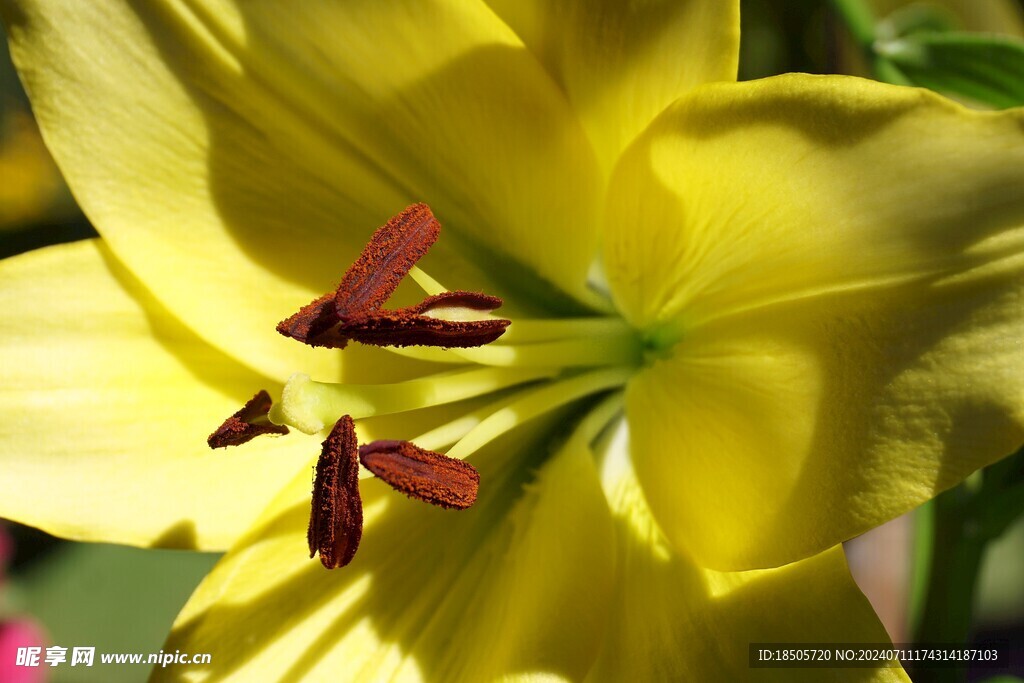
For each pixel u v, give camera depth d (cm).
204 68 30
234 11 30
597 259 32
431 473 29
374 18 29
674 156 28
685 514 30
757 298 28
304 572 30
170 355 31
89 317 30
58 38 29
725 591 29
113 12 30
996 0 36
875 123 27
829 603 28
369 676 30
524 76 29
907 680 28
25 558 42
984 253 26
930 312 27
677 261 30
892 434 27
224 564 30
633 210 30
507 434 32
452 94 30
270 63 30
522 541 31
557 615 30
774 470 28
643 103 29
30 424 30
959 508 32
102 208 30
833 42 35
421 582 31
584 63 29
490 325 30
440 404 32
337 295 29
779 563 28
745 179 28
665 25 28
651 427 30
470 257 31
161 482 30
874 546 36
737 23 28
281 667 30
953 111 26
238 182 30
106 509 30
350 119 30
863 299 27
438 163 30
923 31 34
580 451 31
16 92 43
